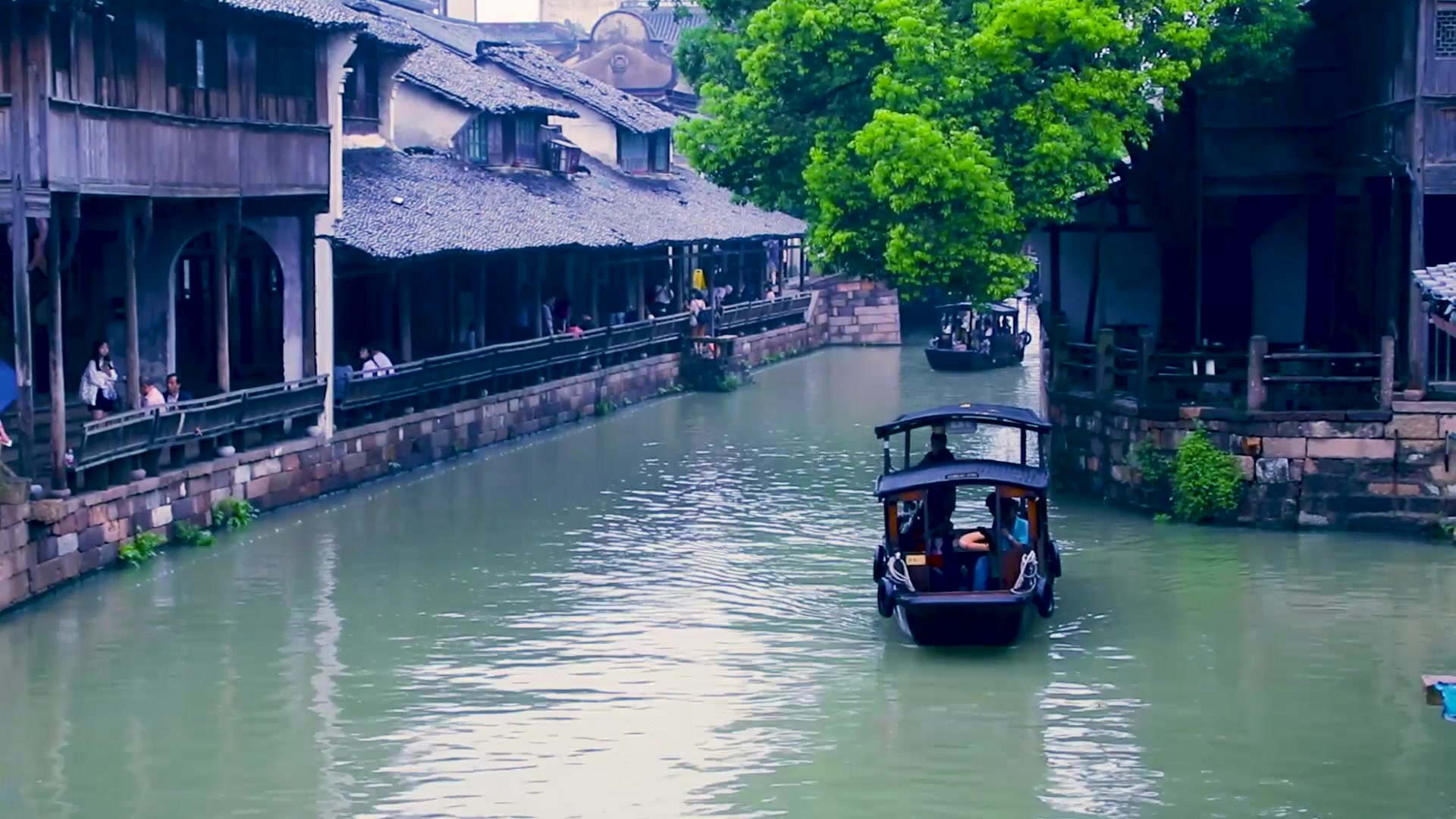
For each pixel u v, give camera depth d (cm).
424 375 3512
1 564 2198
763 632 2245
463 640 2209
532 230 4119
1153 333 3556
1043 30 2895
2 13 2198
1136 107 3005
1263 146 3256
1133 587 2439
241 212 2950
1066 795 1678
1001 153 3020
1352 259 3256
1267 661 2097
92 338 2908
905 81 3034
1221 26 3058
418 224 3612
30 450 2294
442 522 2958
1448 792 1680
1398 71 2794
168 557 2620
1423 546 2652
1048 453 3038
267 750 1802
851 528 2914
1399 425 2709
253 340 3419
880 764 1762
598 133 5641
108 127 2405
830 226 3119
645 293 5512
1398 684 2005
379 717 1909
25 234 2222
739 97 3366
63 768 1744
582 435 4112
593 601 2411
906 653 2148
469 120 4428
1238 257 3444
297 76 3070
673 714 1919
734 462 3650
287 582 2502
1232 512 2791
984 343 5688
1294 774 1730
